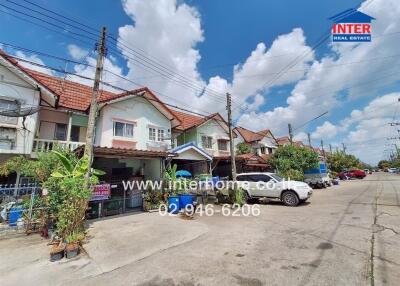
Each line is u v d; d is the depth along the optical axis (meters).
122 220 9.11
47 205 7.45
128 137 15.38
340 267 4.28
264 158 26.48
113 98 14.50
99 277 4.39
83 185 6.88
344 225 7.23
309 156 22.44
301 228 7.22
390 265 4.26
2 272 4.70
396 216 8.00
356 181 30.52
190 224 8.27
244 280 3.98
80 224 6.71
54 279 4.36
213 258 5.05
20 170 8.69
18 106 11.21
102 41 9.09
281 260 4.75
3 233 7.21
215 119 23.36
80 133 14.74
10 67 11.05
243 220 8.82
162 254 5.45
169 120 18.44
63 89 14.93
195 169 18.73
